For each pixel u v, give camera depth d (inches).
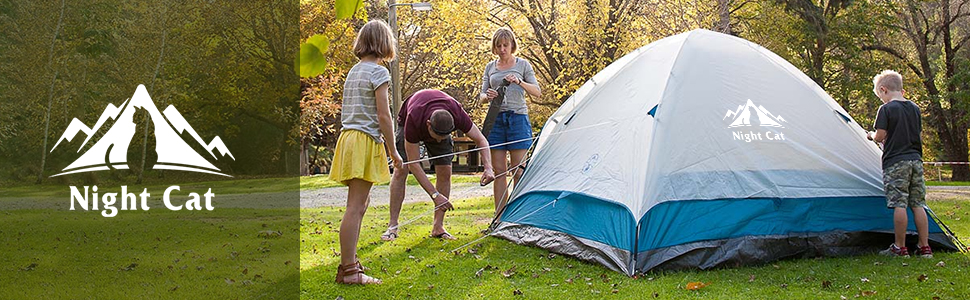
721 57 189.3
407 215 291.9
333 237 224.8
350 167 142.2
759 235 168.6
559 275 158.2
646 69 193.0
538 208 199.5
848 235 176.2
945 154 901.8
